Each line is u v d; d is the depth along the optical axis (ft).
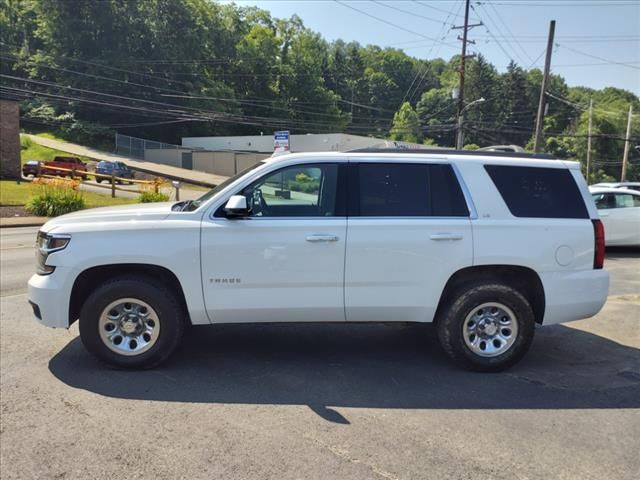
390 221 15.15
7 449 11.11
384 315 15.53
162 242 14.79
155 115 235.40
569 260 15.69
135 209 16.15
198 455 10.91
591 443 11.63
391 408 13.28
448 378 15.35
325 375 15.46
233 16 296.10
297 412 12.97
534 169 16.06
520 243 15.40
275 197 15.40
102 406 13.16
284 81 284.20
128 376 15.07
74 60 227.20
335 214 15.23
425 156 15.79
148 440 11.51
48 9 230.07
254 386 14.56
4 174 119.24
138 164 183.62
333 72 328.29
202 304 15.06
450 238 15.16
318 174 15.49
